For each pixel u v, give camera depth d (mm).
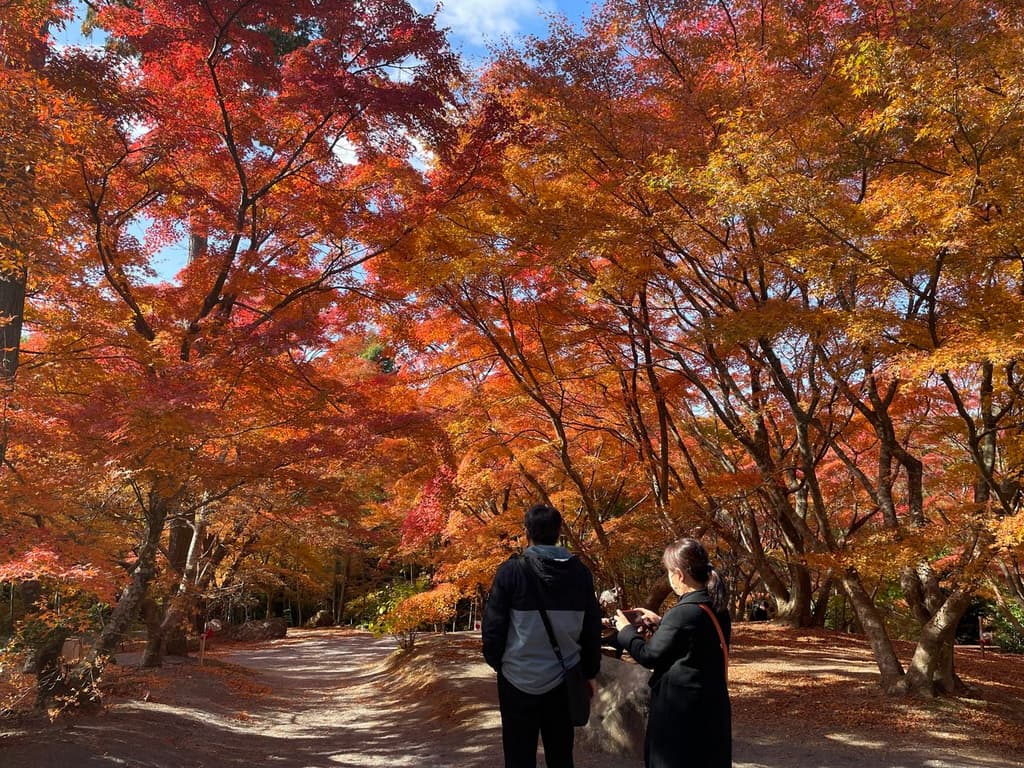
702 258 10961
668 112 9984
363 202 10031
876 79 7578
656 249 9844
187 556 17469
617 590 11969
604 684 8281
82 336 8164
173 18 8539
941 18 8250
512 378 12695
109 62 7609
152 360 7820
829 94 8961
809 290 9289
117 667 13484
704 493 11289
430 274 9672
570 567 3383
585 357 12273
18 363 8055
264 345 7949
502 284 10898
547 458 13781
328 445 8125
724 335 8547
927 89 7230
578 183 10469
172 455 7125
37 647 8422
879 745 8359
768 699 10688
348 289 10094
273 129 9773
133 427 6730
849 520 21484
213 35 8617
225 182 10008
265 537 19281
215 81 8758
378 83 9023
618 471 14102
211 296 9391
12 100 6367
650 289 12070
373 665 21500
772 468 11531
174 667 16203
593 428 13164
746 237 9766
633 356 12078
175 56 8961
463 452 12383
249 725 11266
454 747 8789
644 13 10109
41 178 7586
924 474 15844
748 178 8273
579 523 15672
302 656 25156
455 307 11188
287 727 11453
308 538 13391
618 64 10188
